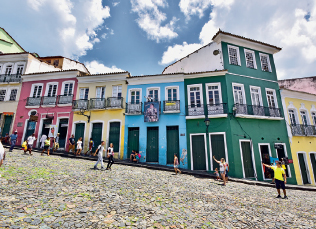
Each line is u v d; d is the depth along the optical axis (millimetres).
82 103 16328
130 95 15945
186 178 10039
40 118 16891
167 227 3873
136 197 5680
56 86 17594
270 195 8102
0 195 4652
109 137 15531
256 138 13867
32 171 7469
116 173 9016
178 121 14453
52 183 6184
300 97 16844
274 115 14836
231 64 15086
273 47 16656
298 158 14812
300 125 15609
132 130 15281
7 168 7441
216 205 5734
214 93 14641
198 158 13641
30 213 3885
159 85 15570
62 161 10891
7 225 3258
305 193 10047
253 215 5156
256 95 15328
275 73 16531
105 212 4340
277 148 14172
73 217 3904
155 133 14828
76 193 5477
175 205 5352
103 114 15961
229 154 12930
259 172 13164
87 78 16875
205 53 16469
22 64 18500
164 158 13922
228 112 13648
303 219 5223
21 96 17688
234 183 10453
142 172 10227
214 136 13711
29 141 12156
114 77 16516
